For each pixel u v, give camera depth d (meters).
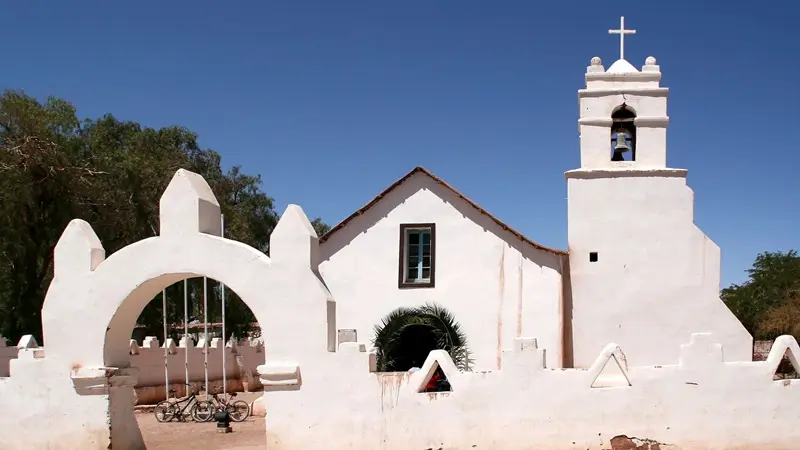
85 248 14.15
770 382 12.97
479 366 21.80
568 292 22.39
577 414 12.86
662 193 22.33
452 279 22.45
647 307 21.98
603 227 22.48
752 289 55.38
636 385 12.93
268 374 13.26
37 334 35.31
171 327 44.72
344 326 22.89
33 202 34.22
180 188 13.87
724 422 12.86
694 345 13.00
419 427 13.02
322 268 23.36
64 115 37.66
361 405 13.14
